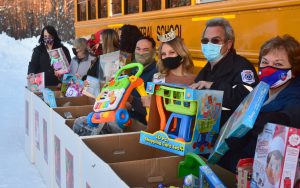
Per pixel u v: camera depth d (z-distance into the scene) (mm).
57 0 16484
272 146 1427
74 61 4543
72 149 2473
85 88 3314
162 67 2602
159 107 2076
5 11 17562
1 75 11727
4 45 14875
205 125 1909
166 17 4035
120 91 2502
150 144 2053
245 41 3045
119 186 1626
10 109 7543
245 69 2268
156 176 1949
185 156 1880
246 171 1573
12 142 5199
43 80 4062
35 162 4086
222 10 3258
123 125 2605
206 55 2385
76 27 7152
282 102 1738
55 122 3020
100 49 4168
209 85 2111
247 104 1639
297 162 1369
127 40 3514
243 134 1646
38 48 4789
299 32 2566
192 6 3611
